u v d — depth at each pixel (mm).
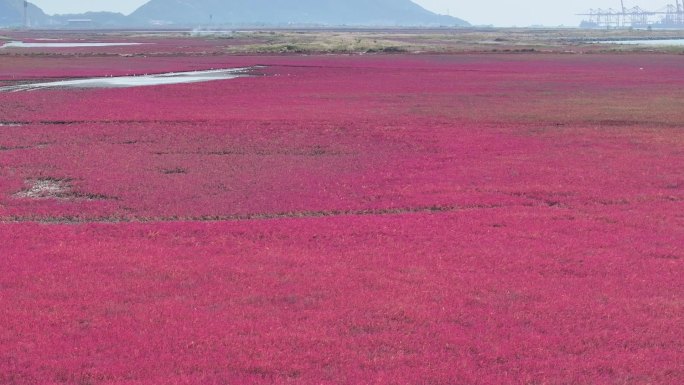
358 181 28875
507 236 21062
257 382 12016
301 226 22016
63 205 24938
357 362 12898
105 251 19438
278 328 14289
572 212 24125
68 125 43812
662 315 15086
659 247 19984
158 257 18922
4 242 20141
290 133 41031
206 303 15656
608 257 19031
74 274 17469
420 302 15789
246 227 21891
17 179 28891
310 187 27844
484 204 25312
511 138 39188
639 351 13406
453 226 22141
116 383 11883
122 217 23672
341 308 15391
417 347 13531
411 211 24750
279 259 18812
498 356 13141
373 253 19391
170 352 13172
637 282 17078
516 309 15430
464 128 42812
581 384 12094
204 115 48281
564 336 14016
